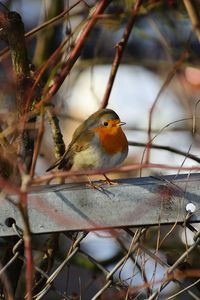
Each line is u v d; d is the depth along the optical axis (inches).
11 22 243.9
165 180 197.5
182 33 441.4
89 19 266.5
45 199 199.3
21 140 227.6
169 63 455.5
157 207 194.7
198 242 193.2
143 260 205.3
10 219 203.9
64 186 203.3
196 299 194.7
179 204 193.8
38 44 404.5
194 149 468.8
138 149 488.7
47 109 236.5
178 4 387.9
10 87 233.3
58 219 197.9
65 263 205.3
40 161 390.6
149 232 348.8
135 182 199.5
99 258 385.1
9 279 225.8
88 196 197.6
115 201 196.4
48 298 314.8
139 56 548.4
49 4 402.0
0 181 163.3
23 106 232.5
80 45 260.2
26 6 579.5
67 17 281.9
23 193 159.6
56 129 268.1
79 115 532.7
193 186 193.8
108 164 311.3
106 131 308.0
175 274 190.4
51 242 241.4
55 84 253.6
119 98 580.4
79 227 197.6
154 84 592.4
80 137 314.0
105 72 598.2
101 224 196.9
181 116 514.6
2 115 215.2
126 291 200.7
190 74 354.0
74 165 316.5
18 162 197.9
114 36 479.5
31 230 199.5
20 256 209.2
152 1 363.9
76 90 561.3
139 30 434.3
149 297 195.0
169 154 474.0
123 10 385.7
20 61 243.8
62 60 294.2
